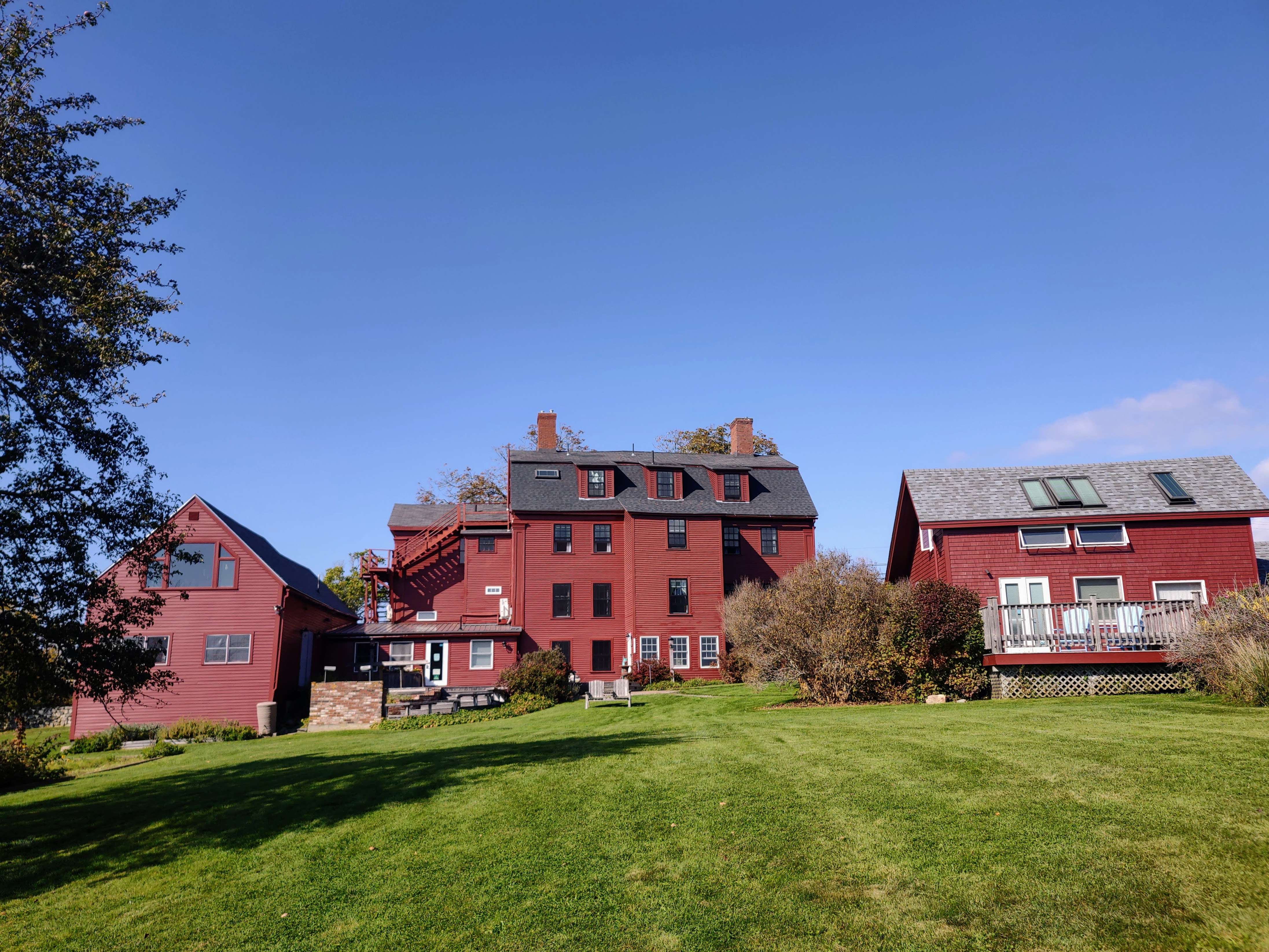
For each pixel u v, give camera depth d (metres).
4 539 10.84
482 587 37.88
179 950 6.47
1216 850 6.03
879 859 6.64
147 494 12.19
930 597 18.75
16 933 7.12
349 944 6.23
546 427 41.38
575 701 28.97
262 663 28.89
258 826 9.76
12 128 11.06
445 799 10.02
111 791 14.13
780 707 18.69
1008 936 5.27
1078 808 7.23
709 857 7.11
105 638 11.73
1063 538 24.20
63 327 11.45
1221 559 23.61
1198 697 14.47
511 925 6.25
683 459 40.22
